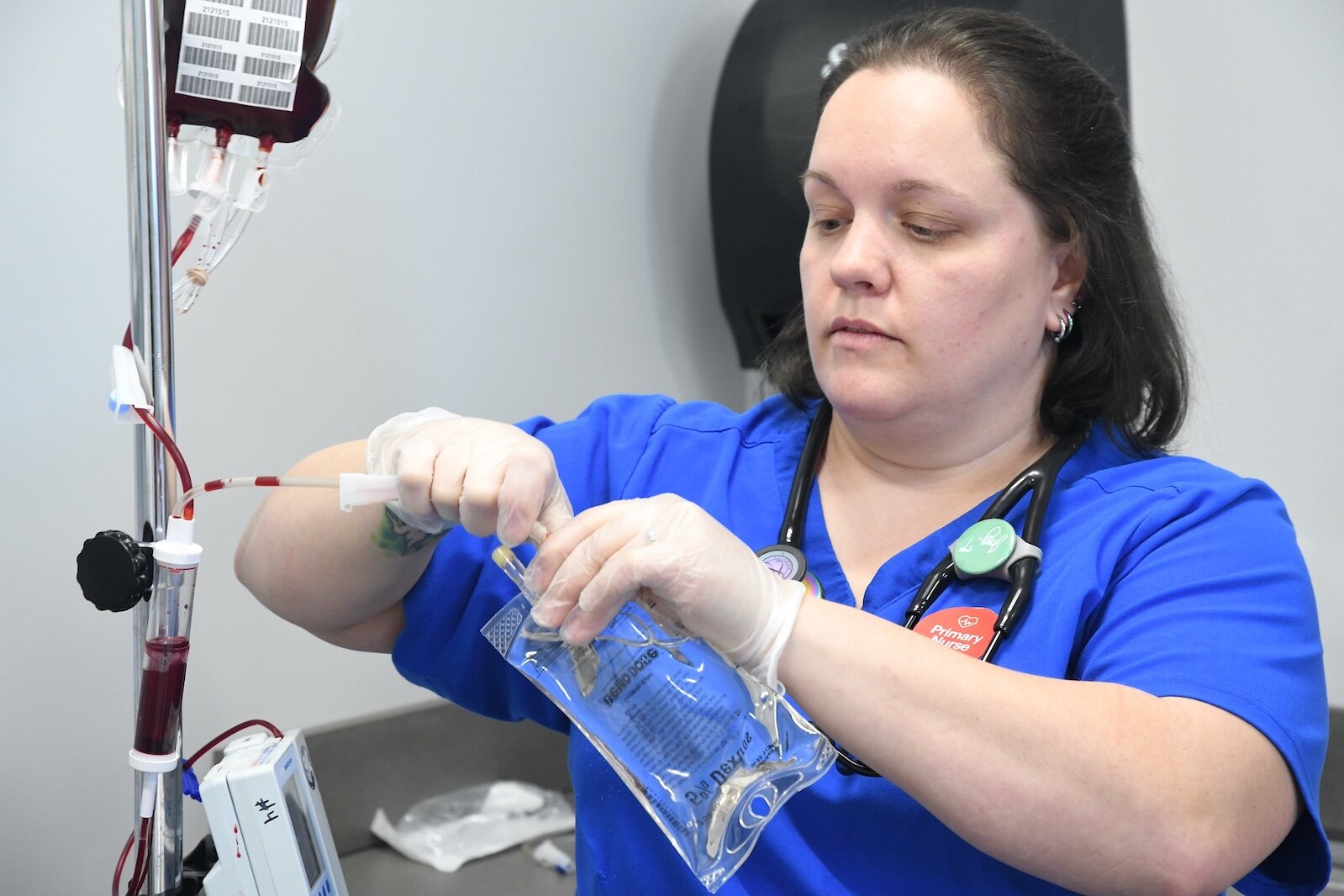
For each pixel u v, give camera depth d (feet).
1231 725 2.45
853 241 2.98
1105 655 2.74
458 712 5.69
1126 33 6.00
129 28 2.24
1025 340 3.17
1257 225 6.42
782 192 6.10
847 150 2.98
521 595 2.55
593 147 6.28
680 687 2.44
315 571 3.01
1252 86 6.36
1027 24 3.25
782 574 3.23
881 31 3.26
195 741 4.98
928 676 2.35
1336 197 6.22
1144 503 3.11
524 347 6.06
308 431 5.23
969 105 2.96
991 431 3.29
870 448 3.37
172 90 2.56
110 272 4.64
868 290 3.01
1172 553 2.93
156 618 2.33
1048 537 3.16
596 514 2.43
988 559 3.04
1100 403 3.43
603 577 2.29
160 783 2.38
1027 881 2.82
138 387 2.34
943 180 2.91
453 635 3.38
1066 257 3.27
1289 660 2.65
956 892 2.86
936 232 2.99
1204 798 2.33
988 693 2.34
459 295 5.74
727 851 2.46
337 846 5.33
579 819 3.30
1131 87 6.64
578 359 6.33
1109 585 3.01
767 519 3.50
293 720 5.33
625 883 3.14
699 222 6.90
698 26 6.75
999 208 2.98
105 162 4.60
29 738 4.54
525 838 5.59
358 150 5.26
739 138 6.22
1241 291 6.48
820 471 3.56
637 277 6.59
